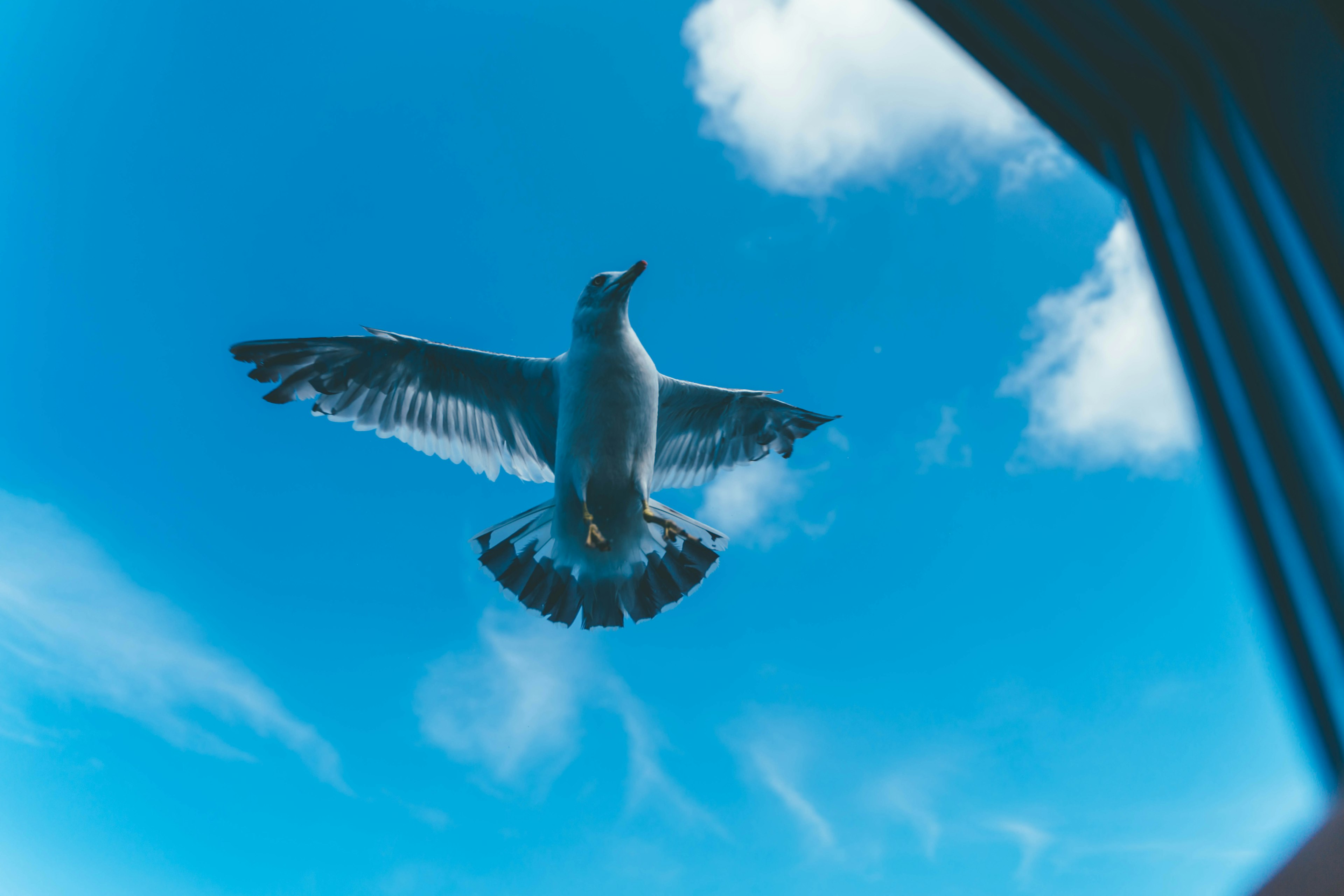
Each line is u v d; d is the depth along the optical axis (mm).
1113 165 1933
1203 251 1728
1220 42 1600
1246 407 1604
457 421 8203
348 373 7930
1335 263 1447
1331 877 811
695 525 8062
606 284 7086
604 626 7910
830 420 8836
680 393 8516
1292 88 1482
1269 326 1579
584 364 7047
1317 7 1368
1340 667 1378
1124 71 1817
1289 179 1509
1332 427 1421
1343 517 1413
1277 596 1487
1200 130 1688
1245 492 1578
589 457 7172
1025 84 1975
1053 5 1771
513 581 7898
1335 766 1108
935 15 2055
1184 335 1731
